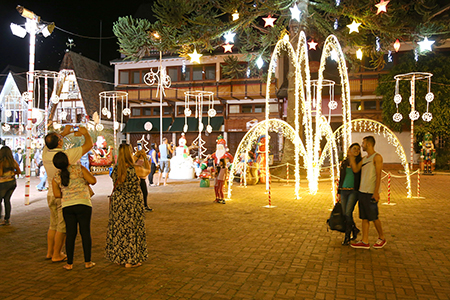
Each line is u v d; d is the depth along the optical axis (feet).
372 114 97.96
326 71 104.37
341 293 14.24
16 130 118.32
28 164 38.45
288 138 66.03
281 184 57.67
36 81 121.19
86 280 15.87
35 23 40.34
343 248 20.76
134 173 17.84
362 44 66.90
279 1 58.80
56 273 16.84
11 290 14.78
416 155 93.86
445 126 83.05
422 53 65.00
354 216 30.58
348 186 21.25
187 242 22.24
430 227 26.16
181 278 16.01
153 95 111.45
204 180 53.72
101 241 22.76
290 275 16.30
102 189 52.34
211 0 62.18
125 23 62.85
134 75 117.08
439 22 60.13
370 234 24.14
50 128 105.29
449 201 38.50
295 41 64.95
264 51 80.07
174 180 65.87
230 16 65.51
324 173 76.59
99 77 121.49
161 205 36.76
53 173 18.98
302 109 65.62
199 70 113.09
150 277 16.16
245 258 18.88
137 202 17.84
